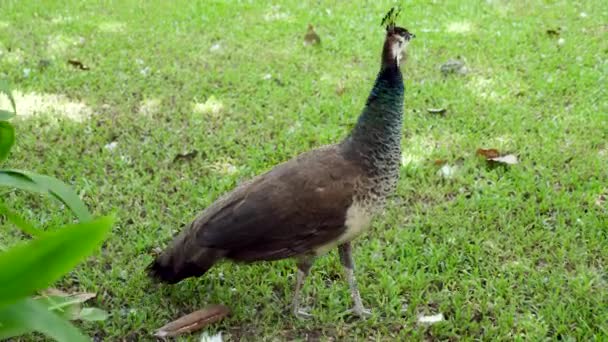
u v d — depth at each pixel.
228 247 2.59
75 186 3.23
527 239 2.96
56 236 1.47
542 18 4.78
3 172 2.31
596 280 2.81
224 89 3.87
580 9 4.96
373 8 5.08
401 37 2.59
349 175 2.58
